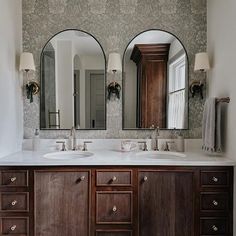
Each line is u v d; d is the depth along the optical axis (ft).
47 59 8.60
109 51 8.60
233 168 6.61
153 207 6.68
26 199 6.68
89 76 8.63
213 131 7.12
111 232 6.70
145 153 7.90
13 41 7.80
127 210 6.70
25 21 8.54
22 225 6.72
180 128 8.59
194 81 8.56
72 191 6.68
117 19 8.55
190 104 8.57
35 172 6.65
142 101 8.63
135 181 6.66
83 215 6.70
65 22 8.56
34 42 8.55
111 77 8.61
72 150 8.23
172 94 8.60
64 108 8.64
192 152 7.98
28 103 8.57
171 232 6.66
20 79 8.34
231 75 6.73
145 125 8.60
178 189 6.64
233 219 6.61
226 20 6.98
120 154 7.58
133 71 8.61
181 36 8.55
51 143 8.45
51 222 6.70
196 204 6.63
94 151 8.14
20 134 8.33
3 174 6.64
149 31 8.56
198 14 8.53
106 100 8.62
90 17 8.57
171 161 6.61
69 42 8.61
